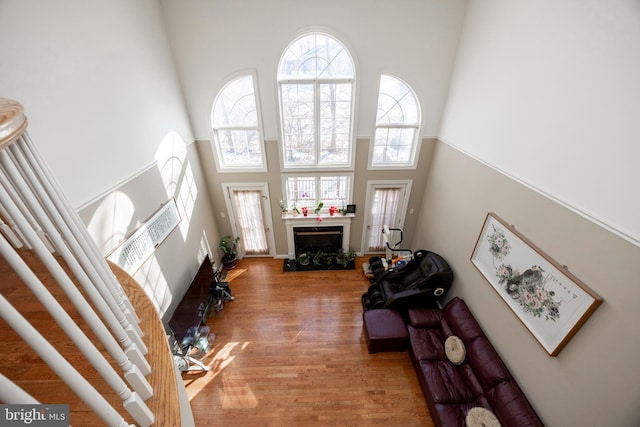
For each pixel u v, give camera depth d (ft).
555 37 7.84
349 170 17.07
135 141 10.43
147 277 10.75
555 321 7.70
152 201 11.36
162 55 12.60
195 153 15.71
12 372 4.26
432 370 10.93
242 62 13.91
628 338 5.93
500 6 10.26
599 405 6.54
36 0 6.84
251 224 18.89
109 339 3.43
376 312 13.34
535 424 7.95
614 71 6.23
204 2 12.48
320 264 19.36
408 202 18.21
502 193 10.18
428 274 14.02
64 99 7.48
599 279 6.59
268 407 10.86
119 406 4.07
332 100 15.43
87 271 3.74
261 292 16.96
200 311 13.43
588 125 6.88
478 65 11.80
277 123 15.55
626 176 6.01
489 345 10.35
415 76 14.33
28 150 3.41
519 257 9.16
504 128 10.13
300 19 12.96
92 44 8.50
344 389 11.43
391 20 13.03
